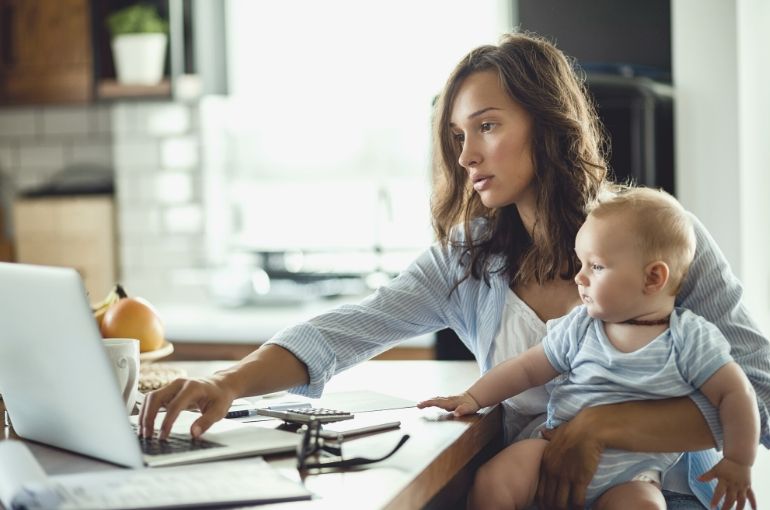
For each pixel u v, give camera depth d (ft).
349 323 5.14
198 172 12.15
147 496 3.01
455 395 4.80
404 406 4.80
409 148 12.04
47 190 12.43
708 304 4.86
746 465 4.23
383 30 12.03
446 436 4.10
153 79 11.66
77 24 11.69
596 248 4.53
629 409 4.39
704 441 4.36
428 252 5.59
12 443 3.36
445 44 11.83
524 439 4.96
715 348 4.35
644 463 4.45
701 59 8.66
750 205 8.48
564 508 4.41
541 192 5.12
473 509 4.59
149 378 5.36
